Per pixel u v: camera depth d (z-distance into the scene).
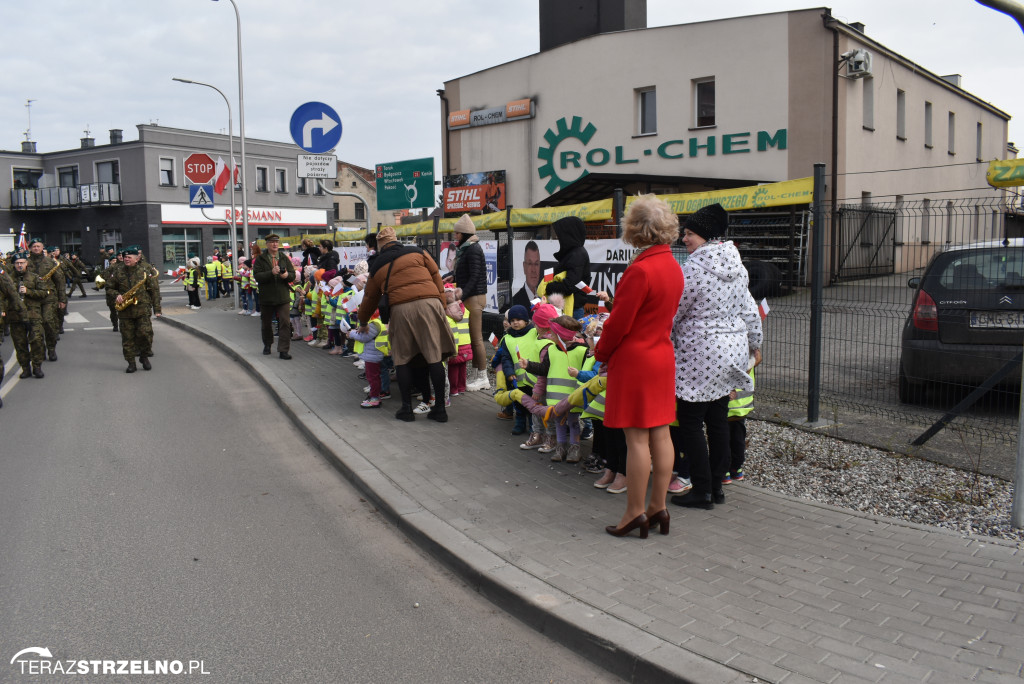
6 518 4.98
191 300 21.61
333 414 7.55
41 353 10.44
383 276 7.11
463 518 4.71
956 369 6.48
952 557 4.02
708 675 2.91
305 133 11.13
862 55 19.39
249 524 4.91
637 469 4.24
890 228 6.38
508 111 25.98
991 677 2.87
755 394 7.47
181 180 46.56
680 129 21.92
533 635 3.51
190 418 7.93
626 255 8.38
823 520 4.59
